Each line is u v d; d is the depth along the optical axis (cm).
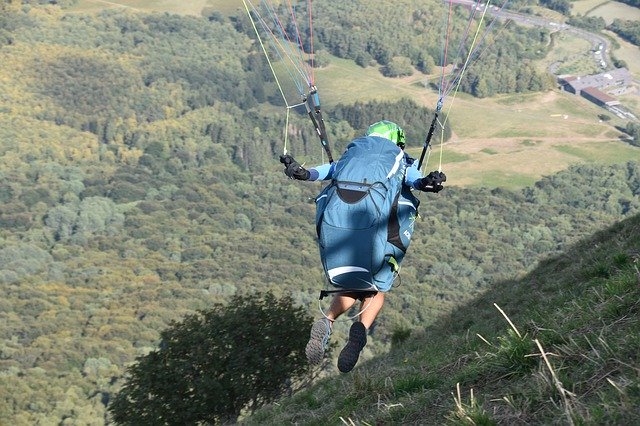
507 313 2452
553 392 724
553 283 2425
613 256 1714
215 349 3688
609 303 903
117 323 19150
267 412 2281
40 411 14525
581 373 745
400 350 2972
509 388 808
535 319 1054
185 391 3625
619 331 810
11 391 14975
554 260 2972
